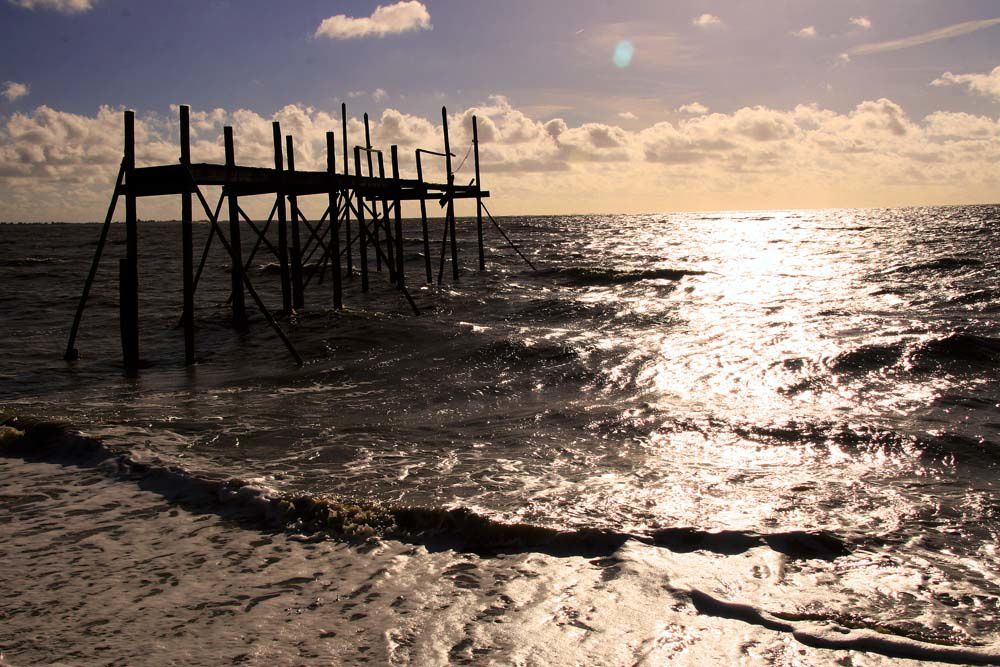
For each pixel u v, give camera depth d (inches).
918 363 477.1
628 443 334.0
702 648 164.2
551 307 836.6
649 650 163.3
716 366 491.5
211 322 783.7
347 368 537.6
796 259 1521.9
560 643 166.7
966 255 1424.7
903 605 183.0
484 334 641.0
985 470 289.9
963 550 214.8
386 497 260.5
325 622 178.2
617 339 599.2
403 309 885.2
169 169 554.6
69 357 607.8
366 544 224.4
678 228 3823.8
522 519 235.3
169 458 305.7
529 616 179.2
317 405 423.5
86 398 454.6
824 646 164.6
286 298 791.7
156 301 1015.0
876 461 303.4
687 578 197.0
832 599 186.1
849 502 254.7
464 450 324.8
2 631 175.8
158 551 221.3
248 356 610.5
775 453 316.2
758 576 198.7
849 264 1344.7
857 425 348.8
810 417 368.2
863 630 170.4
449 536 227.9
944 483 275.4
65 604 188.9
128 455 306.7
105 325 794.2
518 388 454.9
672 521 235.9
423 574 203.8
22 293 1091.9
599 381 465.4
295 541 228.1
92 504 260.4
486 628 173.9
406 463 304.8
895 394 417.1
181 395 461.1
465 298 970.7
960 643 164.7
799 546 216.7
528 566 207.3
